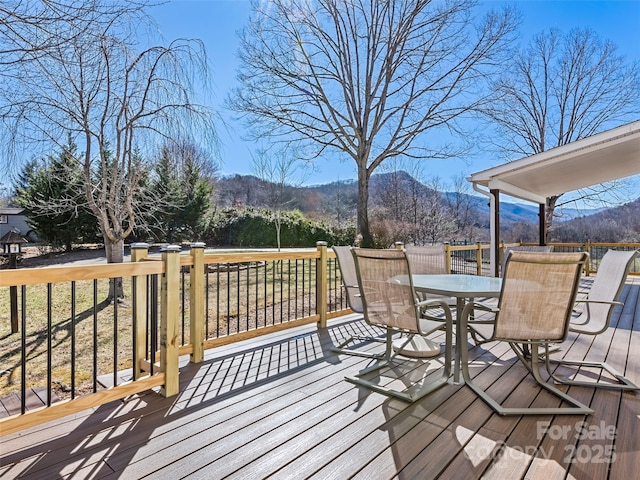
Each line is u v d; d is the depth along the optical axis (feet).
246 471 5.22
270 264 40.24
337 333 12.81
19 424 5.70
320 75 42.04
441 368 9.41
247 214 59.57
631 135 15.96
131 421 6.66
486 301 17.51
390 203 56.85
